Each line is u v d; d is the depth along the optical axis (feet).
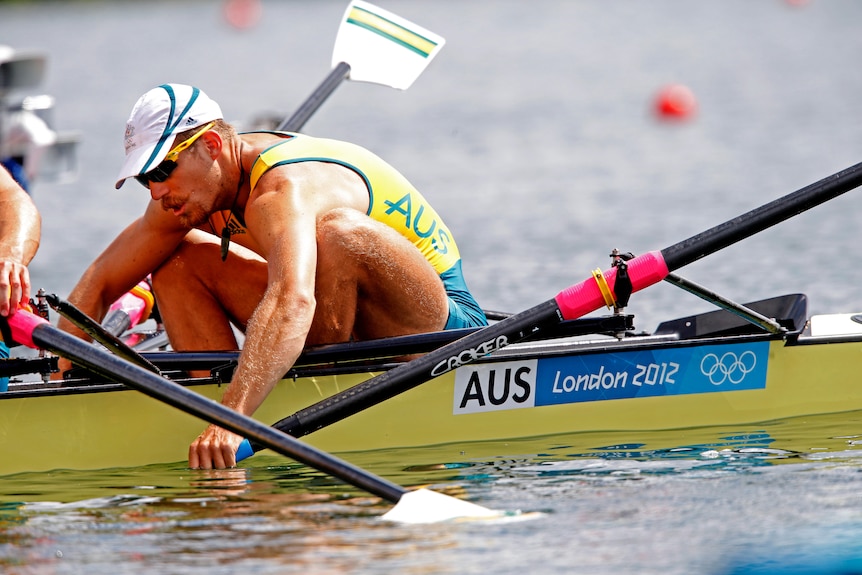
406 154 209.05
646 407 59.98
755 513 43.62
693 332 65.57
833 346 62.28
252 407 50.55
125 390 53.88
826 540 40.63
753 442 55.93
